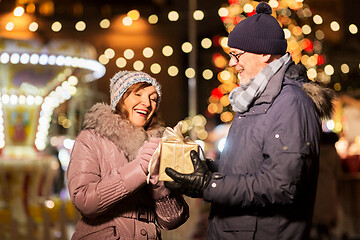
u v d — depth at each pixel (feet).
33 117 23.93
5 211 22.72
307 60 37.11
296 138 9.48
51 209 23.02
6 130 23.66
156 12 47.24
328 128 29.86
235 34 10.46
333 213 25.86
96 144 10.78
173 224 11.27
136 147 10.82
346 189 27.73
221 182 9.54
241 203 9.52
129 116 11.18
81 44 22.76
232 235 9.98
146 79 11.19
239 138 10.17
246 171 9.93
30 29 21.93
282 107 9.78
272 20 10.41
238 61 10.52
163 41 53.67
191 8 41.75
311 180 10.09
